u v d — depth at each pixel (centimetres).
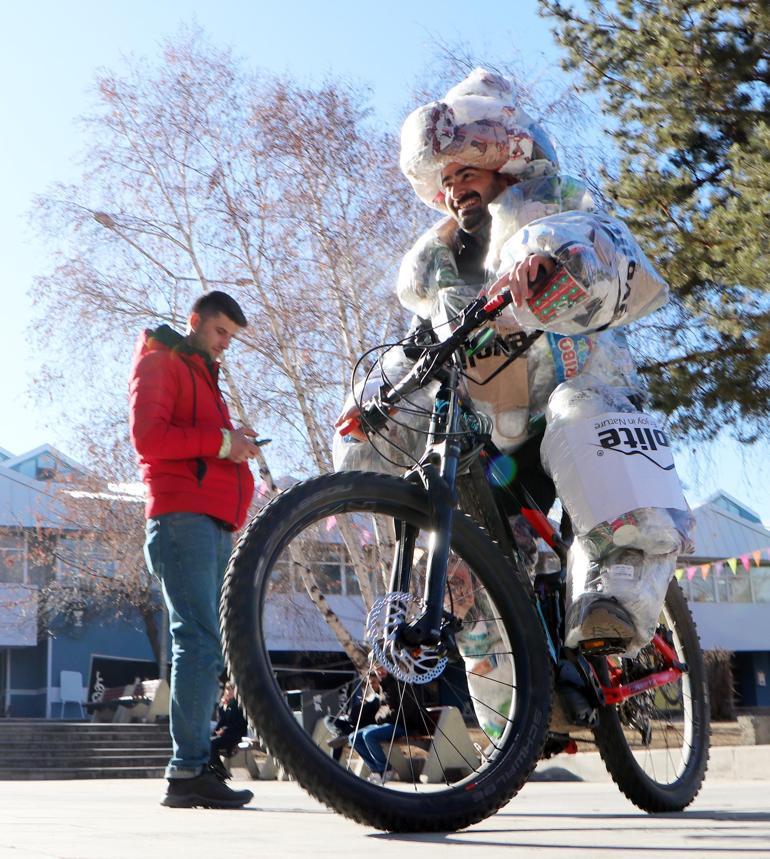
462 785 231
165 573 363
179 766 367
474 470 266
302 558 1229
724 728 1338
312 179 1722
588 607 265
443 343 255
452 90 350
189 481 363
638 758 303
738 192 1266
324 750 233
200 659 364
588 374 297
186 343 374
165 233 1755
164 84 1777
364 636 249
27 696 3412
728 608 3725
